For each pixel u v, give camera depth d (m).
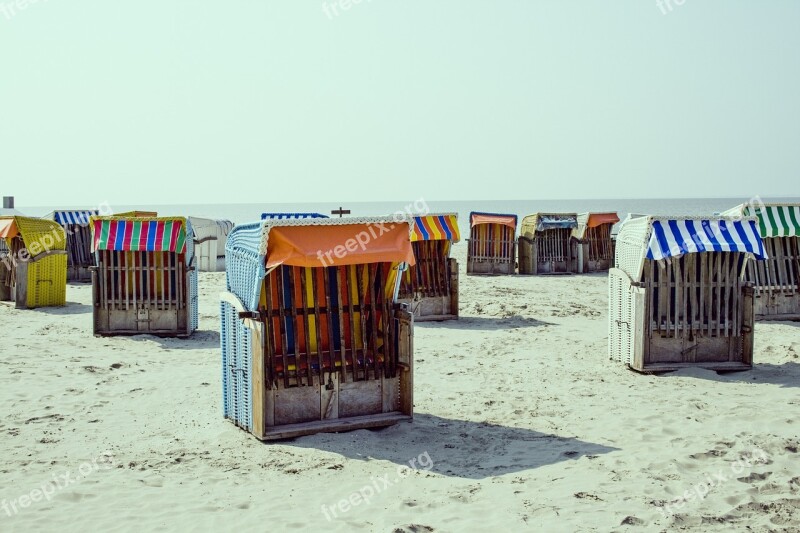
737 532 5.75
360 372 8.74
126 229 14.85
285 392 8.41
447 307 17.91
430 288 17.69
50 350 13.59
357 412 8.75
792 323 16.17
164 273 15.18
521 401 9.95
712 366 11.38
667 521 5.95
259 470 7.30
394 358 8.84
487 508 6.28
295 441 8.16
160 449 7.98
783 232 16.06
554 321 17.59
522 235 31.12
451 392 10.55
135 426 8.91
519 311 19.14
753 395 9.99
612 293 12.38
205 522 6.06
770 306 16.47
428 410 9.55
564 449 7.88
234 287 8.88
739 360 11.62
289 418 8.45
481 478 7.06
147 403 10.02
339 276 8.58
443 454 7.78
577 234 32.75
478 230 30.27
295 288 8.41
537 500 6.44
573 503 6.36
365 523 6.02
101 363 12.60
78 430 8.73
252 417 8.32
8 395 10.27
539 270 30.25
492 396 10.27
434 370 12.11
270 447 7.98
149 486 6.87
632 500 6.39
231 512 6.27
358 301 8.73
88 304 20.83
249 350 8.32
